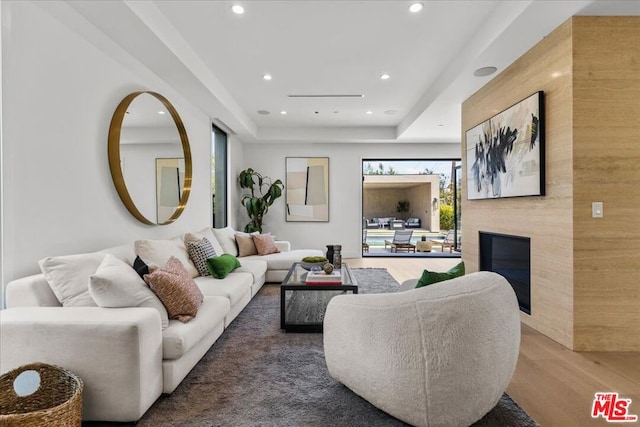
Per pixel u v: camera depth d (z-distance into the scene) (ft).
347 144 23.16
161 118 11.12
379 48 10.99
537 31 8.56
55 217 7.01
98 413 5.08
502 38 8.86
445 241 24.84
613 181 7.98
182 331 6.04
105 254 6.91
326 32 9.95
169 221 11.51
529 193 9.48
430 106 14.84
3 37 5.88
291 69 12.61
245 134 20.24
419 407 4.79
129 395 5.04
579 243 8.05
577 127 8.02
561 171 8.41
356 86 14.48
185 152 12.75
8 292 5.68
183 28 9.59
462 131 14.29
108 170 8.68
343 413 5.46
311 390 6.16
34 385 4.56
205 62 11.91
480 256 12.80
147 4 8.09
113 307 5.63
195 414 5.41
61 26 7.12
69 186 7.37
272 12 8.86
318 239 23.15
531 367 7.20
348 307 5.68
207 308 7.48
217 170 18.80
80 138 7.69
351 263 20.72
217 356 7.59
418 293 4.97
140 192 9.84
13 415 3.99
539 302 9.34
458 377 4.66
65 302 5.81
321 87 14.56
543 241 9.16
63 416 4.33
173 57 9.71
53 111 6.95
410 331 4.83
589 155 8.00
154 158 10.65
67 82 7.29
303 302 11.85
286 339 8.61
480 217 12.73
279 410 5.54
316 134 21.70
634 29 7.95
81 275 6.06
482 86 12.38
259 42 10.50
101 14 7.50
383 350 5.07
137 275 6.48
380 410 5.53
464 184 14.08
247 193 22.75
